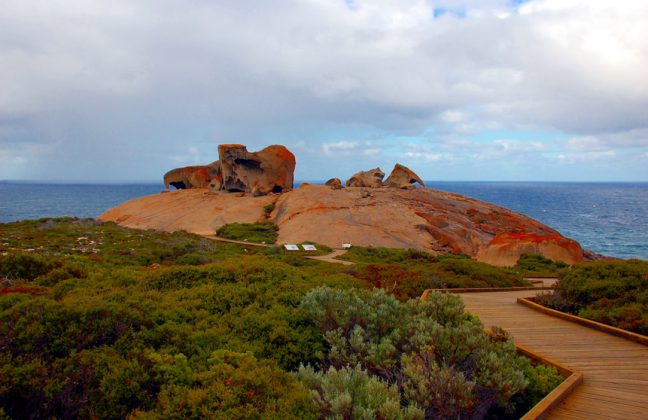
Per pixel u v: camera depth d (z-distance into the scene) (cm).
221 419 407
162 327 624
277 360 636
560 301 1138
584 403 582
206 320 727
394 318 733
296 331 719
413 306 811
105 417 444
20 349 509
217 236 5025
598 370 702
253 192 6944
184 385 482
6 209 11881
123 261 2208
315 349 681
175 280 1005
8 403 445
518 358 679
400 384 584
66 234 3397
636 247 5947
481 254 3541
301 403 451
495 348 682
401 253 3616
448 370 550
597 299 1099
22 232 3356
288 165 7738
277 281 1005
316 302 780
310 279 1093
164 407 428
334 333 676
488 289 1430
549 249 3306
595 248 5866
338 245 4369
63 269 1229
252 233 4978
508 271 2088
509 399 608
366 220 5066
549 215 11219
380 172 8581
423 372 561
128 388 466
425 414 511
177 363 515
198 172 8019
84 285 966
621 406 572
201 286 948
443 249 4403
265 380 476
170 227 5519
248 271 1055
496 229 5272
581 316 1030
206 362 552
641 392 618
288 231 4909
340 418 424
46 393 448
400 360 626
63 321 556
